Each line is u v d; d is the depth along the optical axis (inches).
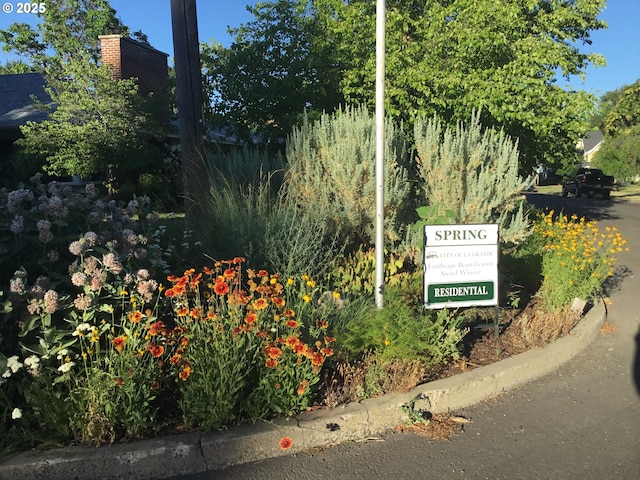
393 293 194.2
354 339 165.3
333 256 229.9
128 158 601.0
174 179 611.8
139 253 164.6
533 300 251.6
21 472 118.1
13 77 837.8
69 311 143.6
